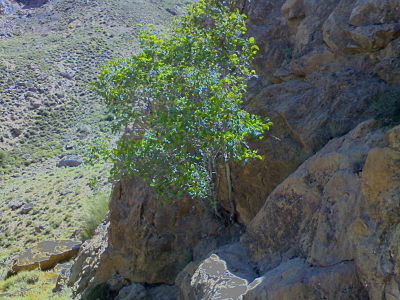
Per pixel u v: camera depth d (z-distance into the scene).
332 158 4.77
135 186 9.26
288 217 5.10
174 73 6.40
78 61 64.06
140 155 6.38
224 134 5.69
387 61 6.50
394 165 3.42
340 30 7.22
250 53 7.68
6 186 35.56
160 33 7.43
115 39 70.75
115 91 6.79
